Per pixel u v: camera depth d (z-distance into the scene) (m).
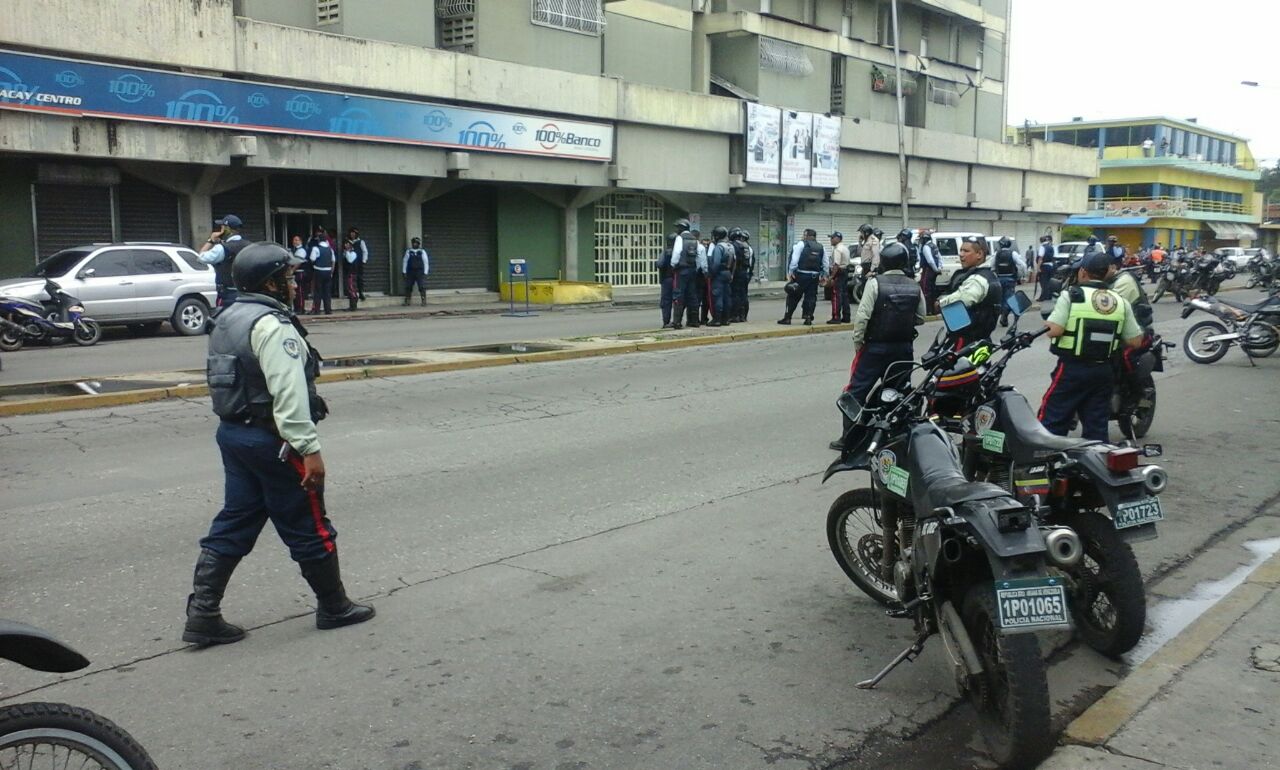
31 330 15.84
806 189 36.69
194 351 15.58
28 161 19.66
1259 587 5.25
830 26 39.41
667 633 4.91
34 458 8.43
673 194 33.22
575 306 27.17
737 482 7.86
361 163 23.34
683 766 3.71
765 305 27.81
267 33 21.30
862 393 7.84
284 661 4.59
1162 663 4.33
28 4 18.06
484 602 5.31
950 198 44.34
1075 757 3.59
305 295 23.08
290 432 4.53
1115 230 70.38
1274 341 14.70
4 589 5.42
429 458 8.53
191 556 5.99
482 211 28.50
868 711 4.16
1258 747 3.64
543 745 3.85
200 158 20.66
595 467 8.30
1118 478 4.35
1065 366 6.99
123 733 2.78
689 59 34.19
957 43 47.00
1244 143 83.56
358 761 3.73
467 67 25.03
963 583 3.96
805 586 5.57
